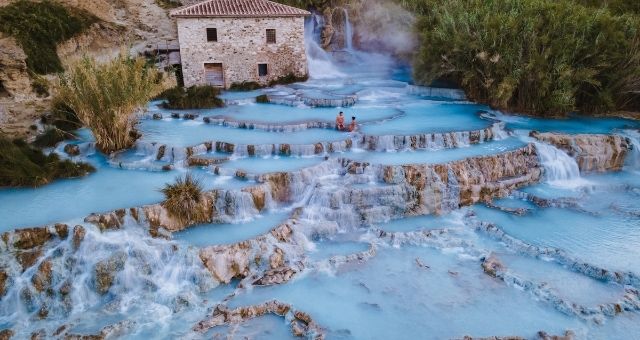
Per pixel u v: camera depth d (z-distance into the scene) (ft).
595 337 45.03
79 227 53.06
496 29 104.94
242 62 125.29
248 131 88.63
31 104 93.71
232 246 54.29
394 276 54.49
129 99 77.66
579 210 68.44
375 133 85.20
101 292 50.37
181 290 51.08
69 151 79.56
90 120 77.10
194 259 52.42
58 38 111.75
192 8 121.39
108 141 79.05
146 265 52.21
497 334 45.52
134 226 57.00
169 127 92.38
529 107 104.01
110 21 133.90
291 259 56.44
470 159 73.82
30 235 52.24
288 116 98.22
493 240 61.62
